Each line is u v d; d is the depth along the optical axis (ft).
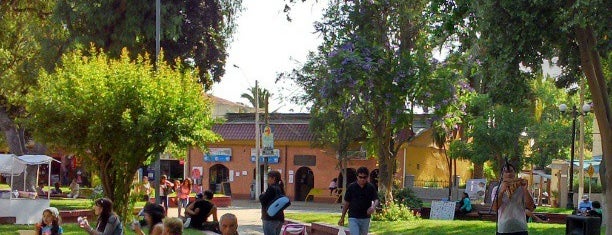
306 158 171.32
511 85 56.80
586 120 194.39
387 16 89.30
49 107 71.26
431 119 93.20
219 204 139.03
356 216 50.16
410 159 167.53
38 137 73.46
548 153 198.70
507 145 145.18
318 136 158.92
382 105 88.43
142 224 57.88
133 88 71.97
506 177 43.11
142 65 78.59
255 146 174.91
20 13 112.47
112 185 75.00
